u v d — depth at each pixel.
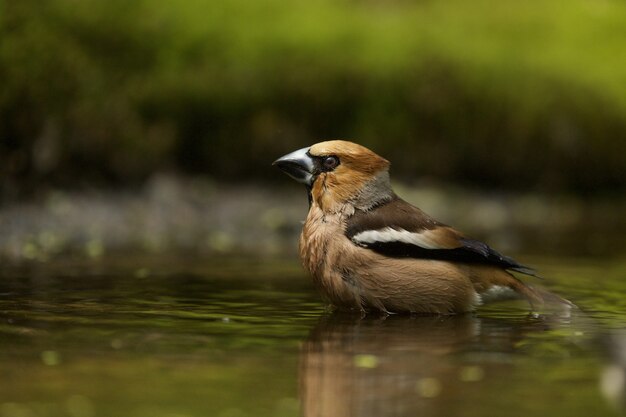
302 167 9.62
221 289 10.09
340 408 5.65
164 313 8.55
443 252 9.18
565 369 6.67
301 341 7.49
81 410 5.44
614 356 7.09
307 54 18.42
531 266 12.45
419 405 5.74
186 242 14.08
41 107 15.80
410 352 7.16
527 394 6.01
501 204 19.05
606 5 22.61
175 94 17.44
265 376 6.31
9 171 15.35
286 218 16.50
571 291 10.56
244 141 17.83
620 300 9.97
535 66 20.20
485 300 9.37
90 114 16.44
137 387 5.95
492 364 6.79
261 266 11.90
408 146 18.88
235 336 7.61
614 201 20.50
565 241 15.12
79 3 16.86
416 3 20.94
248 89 17.86
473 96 19.36
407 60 19.12
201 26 17.98
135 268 11.38
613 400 5.88
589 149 20.17
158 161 17.22
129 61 17.25
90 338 7.31
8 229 14.08
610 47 21.52
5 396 5.67
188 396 5.79
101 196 16.22
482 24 20.81
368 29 19.36
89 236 14.16
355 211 9.44
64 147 16.09
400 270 9.05
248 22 18.48
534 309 9.39
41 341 7.14
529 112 19.70
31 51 15.85
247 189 17.70
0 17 15.67
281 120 18.00
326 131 18.34
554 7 21.95
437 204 18.22
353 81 18.53
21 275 10.56
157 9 17.83
